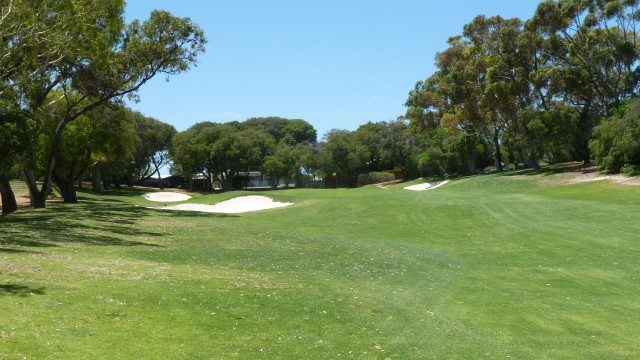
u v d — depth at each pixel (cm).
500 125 6644
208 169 10400
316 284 1457
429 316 1190
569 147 6103
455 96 6806
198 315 1049
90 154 5138
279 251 2092
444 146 8581
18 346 804
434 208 3666
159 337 911
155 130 10250
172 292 1187
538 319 1201
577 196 4128
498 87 5881
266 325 1038
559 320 1194
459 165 8919
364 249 2222
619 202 3481
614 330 1127
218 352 876
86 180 10369
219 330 982
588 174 5188
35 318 926
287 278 1540
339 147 10150
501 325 1149
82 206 4406
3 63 2847
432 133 9612
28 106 3706
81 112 4088
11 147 3319
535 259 1991
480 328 1120
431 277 1669
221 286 1312
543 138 5762
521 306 1312
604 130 4884
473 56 6656
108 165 7325
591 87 5622
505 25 6219
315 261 1892
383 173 10194
